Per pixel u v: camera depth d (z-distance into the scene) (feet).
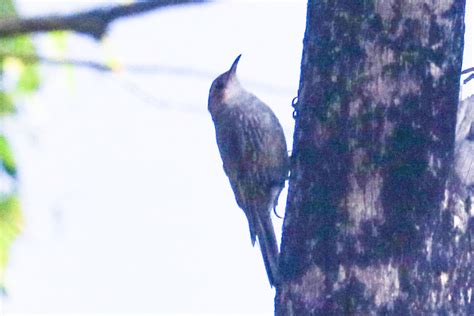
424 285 30.86
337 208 31.76
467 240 32.19
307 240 32.19
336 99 32.35
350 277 31.17
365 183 31.53
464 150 35.78
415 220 31.07
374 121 31.73
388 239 31.01
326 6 33.17
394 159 31.42
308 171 32.65
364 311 30.83
